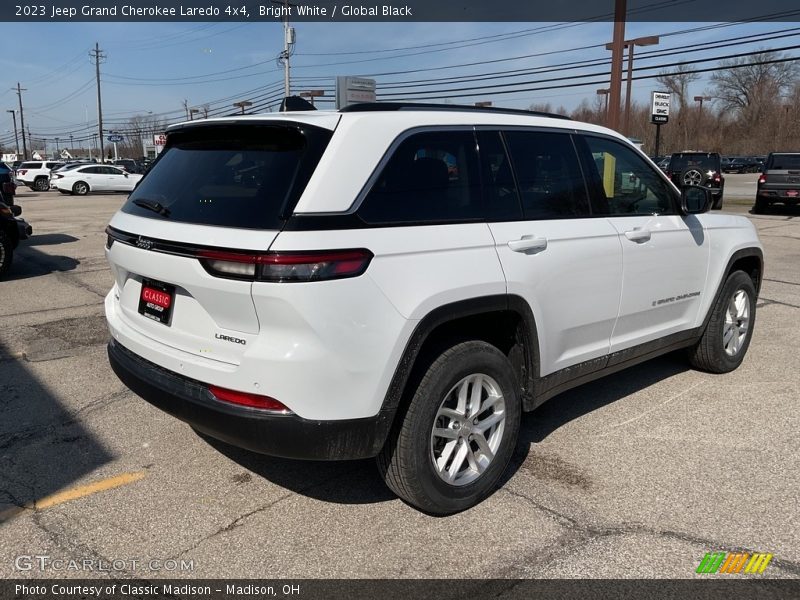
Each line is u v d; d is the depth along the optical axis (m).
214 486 3.41
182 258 2.79
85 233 14.61
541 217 3.46
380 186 2.80
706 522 3.06
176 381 2.96
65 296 7.91
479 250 3.06
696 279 4.55
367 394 2.70
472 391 3.16
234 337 2.72
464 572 2.71
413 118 3.04
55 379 4.98
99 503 3.24
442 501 3.05
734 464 3.63
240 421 2.68
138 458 3.72
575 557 2.80
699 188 4.37
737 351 5.15
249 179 2.80
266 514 3.15
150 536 2.97
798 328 6.45
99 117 65.75
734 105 85.44
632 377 5.07
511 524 3.06
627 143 4.18
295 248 2.51
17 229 9.07
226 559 2.80
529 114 3.69
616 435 4.02
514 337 3.37
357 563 2.77
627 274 3.90
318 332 2.56
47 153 114.06
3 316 6.89
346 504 3.24
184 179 3.13
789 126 78.81
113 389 4.77
